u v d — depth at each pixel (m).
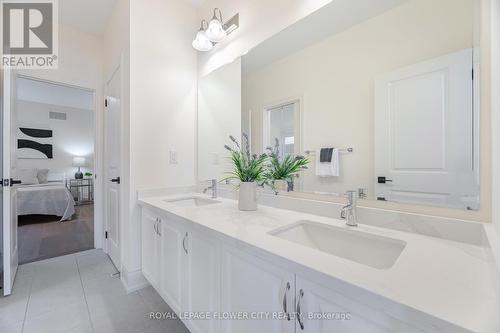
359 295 0.56
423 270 0.64
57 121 5.96
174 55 2.18
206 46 1.99
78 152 6.28
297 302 0.73
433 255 0.74
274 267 0.80
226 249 1.02
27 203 4.02
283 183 1.51
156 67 2.06
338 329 0.63
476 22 0.84
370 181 1.13
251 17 1.72
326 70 1.29
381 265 0.92
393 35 1.04
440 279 0.59
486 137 0.82
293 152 1.46
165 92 2.12
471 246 0.82
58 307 1.70
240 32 1.81
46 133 5.78
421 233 0.95
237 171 1.55
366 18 1.13
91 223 4.05
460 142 0.88
